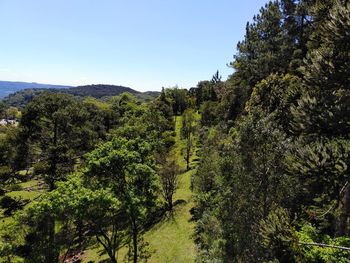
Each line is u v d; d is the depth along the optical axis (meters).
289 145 12.99
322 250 9.73
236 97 47.09
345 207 10.28
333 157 8.98
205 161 31.12
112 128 70.00
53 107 40.25
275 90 22.84
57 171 36.56
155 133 48.72
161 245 28.34
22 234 18.83
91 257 28.66
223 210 15.91
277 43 44.78
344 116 9.19
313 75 10.42
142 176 23.84
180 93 95.75
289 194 13.18
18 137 39.62
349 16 9.20
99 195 19.70
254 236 13.37
